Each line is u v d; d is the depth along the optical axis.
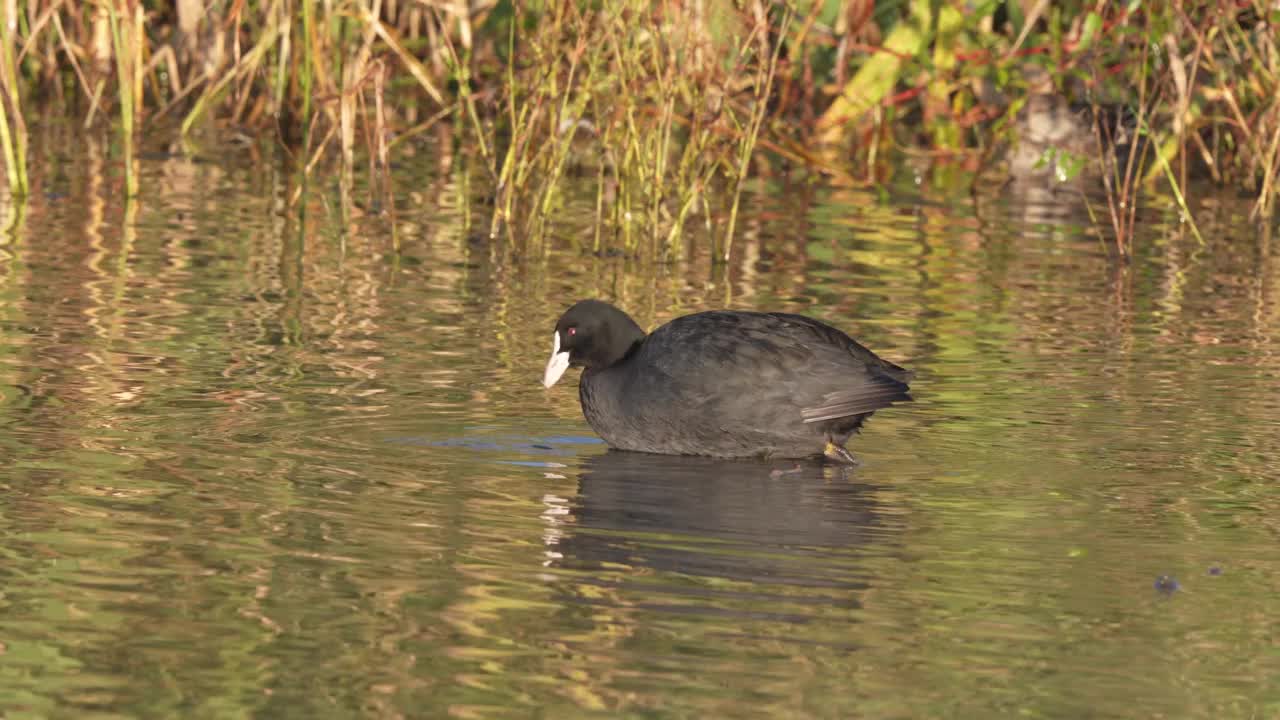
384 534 9.30
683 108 22.70
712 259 17.88
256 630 7.93
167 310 14.66
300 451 10.85
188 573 8.62
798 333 11.29
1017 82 23.41
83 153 23.23
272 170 22.53
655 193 18.28
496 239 18.66
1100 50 22.64
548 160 19.39
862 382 11.04
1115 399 12.41
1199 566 9.04
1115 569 8.97
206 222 19.00
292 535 9.23
